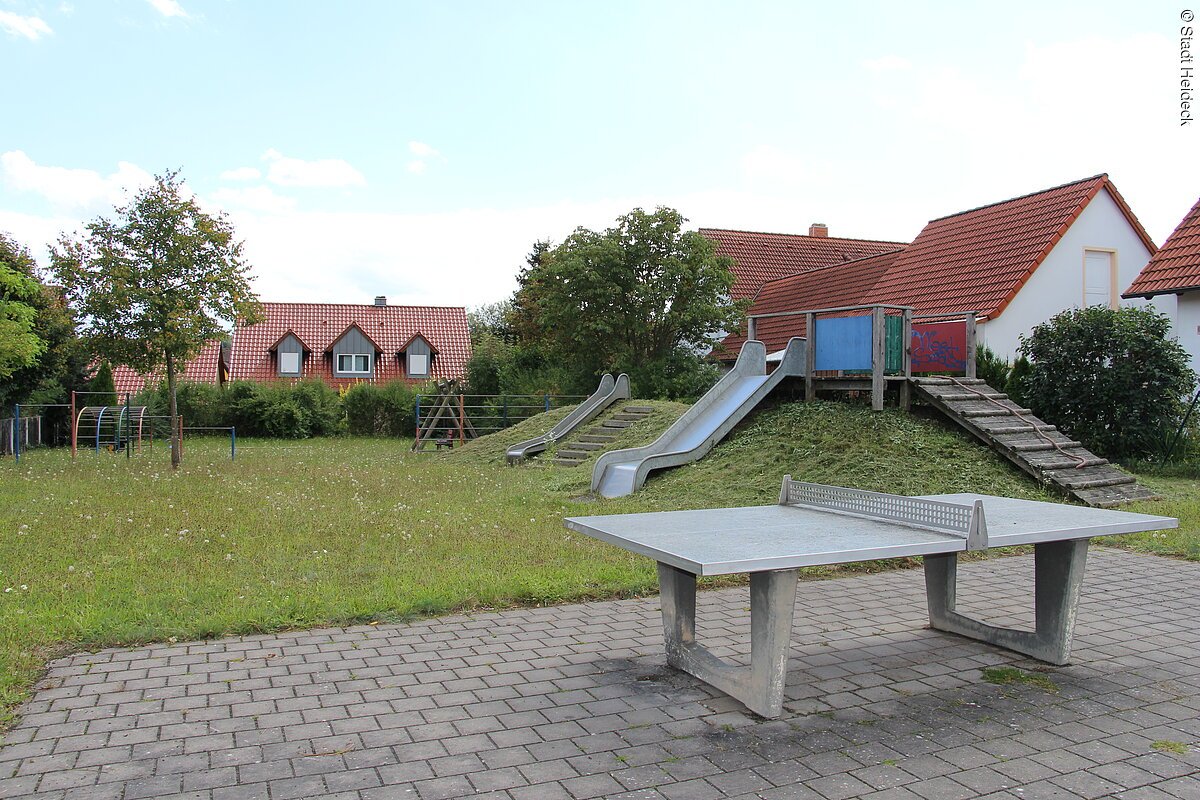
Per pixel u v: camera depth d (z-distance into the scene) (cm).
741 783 350
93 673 478
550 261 2808
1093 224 2131
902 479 1084
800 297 2809
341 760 370
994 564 790
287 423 3166
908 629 579
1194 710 430
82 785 344
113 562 751
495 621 594
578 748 384
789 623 422
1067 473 1112
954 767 365
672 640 495
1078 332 1414
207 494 1240
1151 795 339
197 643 536
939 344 1390
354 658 510
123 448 2472
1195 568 763
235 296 1733
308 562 753
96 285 1644
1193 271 1641
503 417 2666
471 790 343
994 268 2114
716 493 1145
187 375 4019
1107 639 554
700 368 2533
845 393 1394
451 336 4453
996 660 512
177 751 377
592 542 852
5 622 552
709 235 3253
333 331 4328
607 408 2072
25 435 2448
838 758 374
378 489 1324
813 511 554
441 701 441
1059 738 396
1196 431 1460
